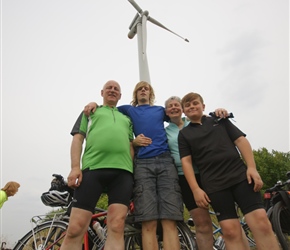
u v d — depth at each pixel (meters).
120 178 3.30
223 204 2.95
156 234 3.54
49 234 3.74
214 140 3.28
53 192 3.90
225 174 3.06
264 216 2.79
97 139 3.38
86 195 3.13
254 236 2.79
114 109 3.88
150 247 3.14
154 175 3.45
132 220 3.60
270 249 2.67
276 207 3.77
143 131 3.74
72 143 3.45
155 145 3.62
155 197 3.33
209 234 3.45
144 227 3.27
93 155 3.32
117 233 3.02
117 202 3.16
